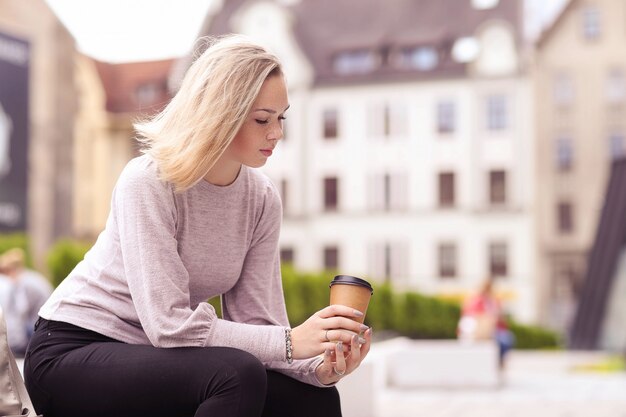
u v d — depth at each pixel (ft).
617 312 59.62
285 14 108.37
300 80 107.24
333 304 6.05
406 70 105.60
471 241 103.04
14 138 78.59
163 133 6.10
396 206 104.94
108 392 5.84
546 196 101.91
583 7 101.71
